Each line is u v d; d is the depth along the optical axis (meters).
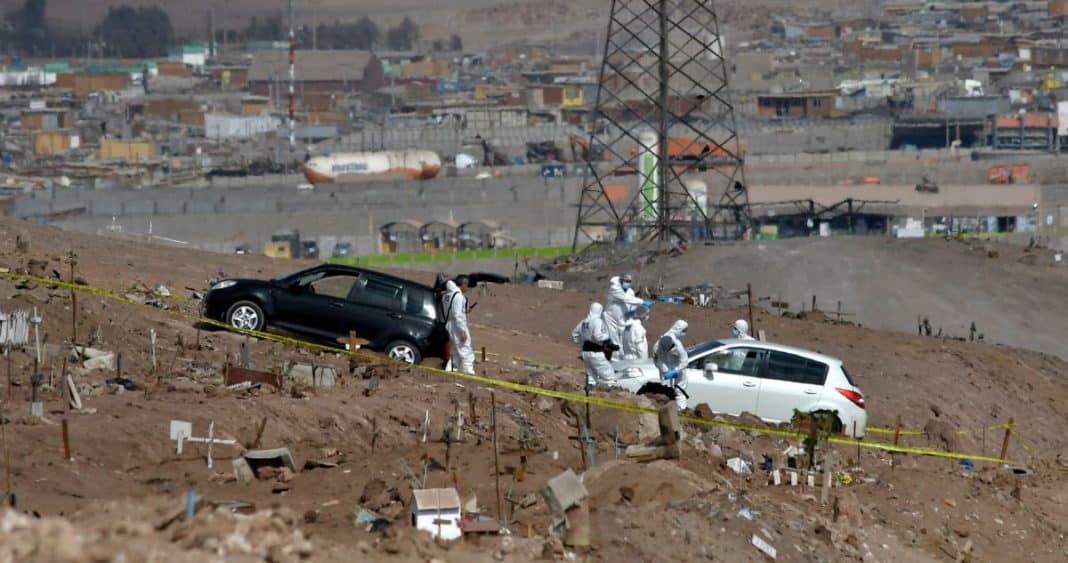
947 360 149.12
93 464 69.81
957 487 92.88
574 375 108.81
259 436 75.56
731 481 80.50
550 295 173.38
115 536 48.00
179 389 85.69
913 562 78.12
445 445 80.62
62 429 71.25
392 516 64.81
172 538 49.34
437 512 61.53
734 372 106.25
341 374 97.19
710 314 165.62
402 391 91.44
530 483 73.56
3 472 66.00
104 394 83.06
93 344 96.31
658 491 71.56
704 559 67.00
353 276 107.81
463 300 103.12
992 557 85.12
